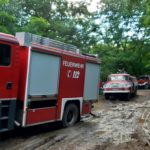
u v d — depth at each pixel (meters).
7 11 21.61
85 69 13.11
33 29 22.98
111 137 10.38
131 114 16.44
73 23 35.59
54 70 11.10
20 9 25.23
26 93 9.77
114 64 36.38
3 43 9.05
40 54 10.33
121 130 11.66
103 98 26.33
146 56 40.16
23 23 24.92
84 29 37.12
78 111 12.99
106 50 37.19
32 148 8.91
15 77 9.48
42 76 10.48
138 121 14.06
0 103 9.01
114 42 40.12
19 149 8.80
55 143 9.50
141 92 33.72
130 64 38.81
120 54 37.97
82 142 9.64
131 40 40.28
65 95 11.80
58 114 11.49
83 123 13.15
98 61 14.09
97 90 14.19
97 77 14.12
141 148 9.10
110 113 16.89
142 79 41.09
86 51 35.41
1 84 9.01
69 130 11.53
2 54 9.03
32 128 11.67
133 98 27.33
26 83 9.77
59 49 11.34
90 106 13.76
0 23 18.81
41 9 35.72
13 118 9.51
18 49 9.56
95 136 10.52
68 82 11.95
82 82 12.94
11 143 9.46
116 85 25.39
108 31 39.81
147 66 40.12
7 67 9.18
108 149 8.89
